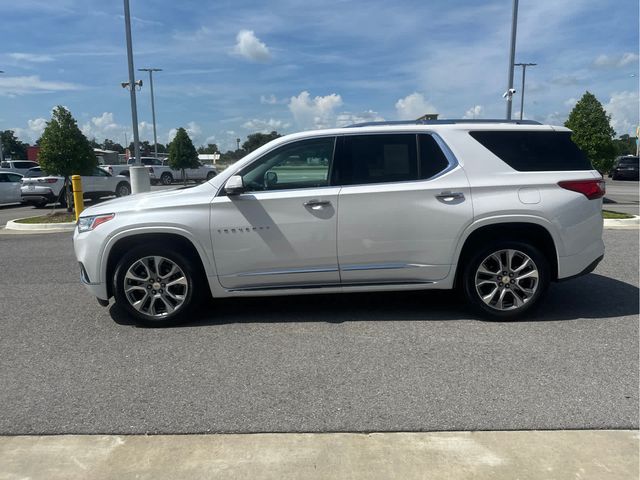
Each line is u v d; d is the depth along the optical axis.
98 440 3.10
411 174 4.96
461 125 5.07
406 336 4.70
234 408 3.45
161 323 5.05
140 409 3.46
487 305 5.01
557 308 5.44
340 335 4.75
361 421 3.26
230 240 4.89
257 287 5.02
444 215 4.86
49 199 18.19
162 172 36.38
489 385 3.72
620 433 3.09
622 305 5.52
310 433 3.14
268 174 5.00
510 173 4.95
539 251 4.96
